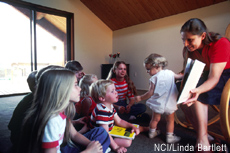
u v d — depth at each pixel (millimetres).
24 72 4387
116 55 4461
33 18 3373
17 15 3445
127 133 1061
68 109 771
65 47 4074
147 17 3592
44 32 3834
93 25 4297
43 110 599
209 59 993
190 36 903
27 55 3666
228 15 2564
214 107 1276
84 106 1310
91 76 1401
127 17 3865
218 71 872
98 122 972
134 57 4152
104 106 1010
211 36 951
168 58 3406
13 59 3990
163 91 1029
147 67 1130
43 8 3441
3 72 4590
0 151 927
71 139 833
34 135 587
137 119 1584
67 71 661
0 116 1721
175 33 3250
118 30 4547
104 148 857
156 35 3596
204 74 1053
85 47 4176
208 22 2799
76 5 3934
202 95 906
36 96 621
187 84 735
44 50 3934
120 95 1621
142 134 1237
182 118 1656
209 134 1160
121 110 1427
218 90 940
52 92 604
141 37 3930
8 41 3670
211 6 2738
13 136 787
